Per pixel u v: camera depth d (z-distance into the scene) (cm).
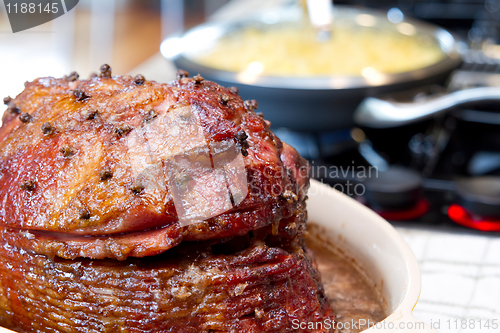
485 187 67
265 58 73
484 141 79
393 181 68
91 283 46
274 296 46
